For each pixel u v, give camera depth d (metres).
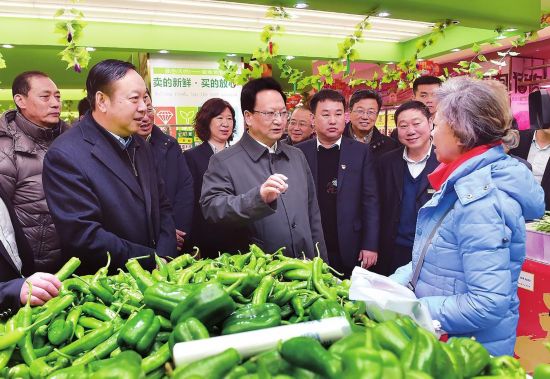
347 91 6.18
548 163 3.62
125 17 5.82
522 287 2.92
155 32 6.25
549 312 2.78
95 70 2.03
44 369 1.06
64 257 2.04
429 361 0.85
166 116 6.77
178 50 6.41
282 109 2.31
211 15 5.84
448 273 1.63
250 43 6.79
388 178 3.11
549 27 6.69
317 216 2.63
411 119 2.87
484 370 1.01
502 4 4.95
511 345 1.64
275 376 0.86
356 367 0.75
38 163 2.88
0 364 1.11
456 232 1.57
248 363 0.90
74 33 3.91
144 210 2.19
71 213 1.96
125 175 2.10
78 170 1.98
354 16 5.95
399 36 7.28
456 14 4.71
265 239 2.29
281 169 2.41
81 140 2.05
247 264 1.83
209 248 2.83
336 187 3.12
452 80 1.71
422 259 1.71
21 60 8.09
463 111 1.58
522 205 1.56
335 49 7.30
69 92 13.03
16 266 1.88
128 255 2.01
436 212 1.69
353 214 3.12
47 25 5.71
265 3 4.12
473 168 1.57
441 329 1.55
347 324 1.01
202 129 3.71
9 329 1.21
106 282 1.50
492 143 1.61
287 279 1.67
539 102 2.74
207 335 1.02
